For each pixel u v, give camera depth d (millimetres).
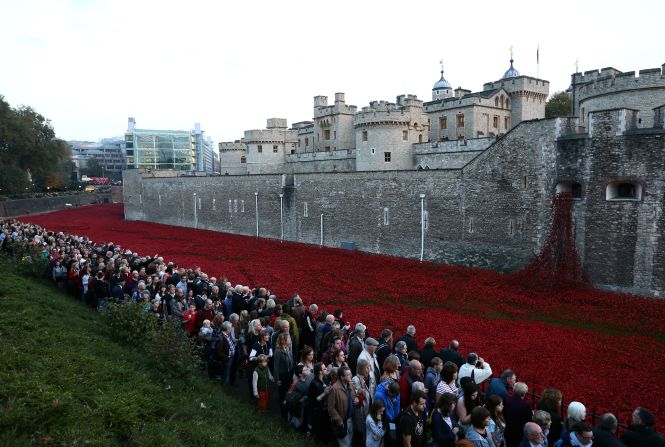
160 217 69812
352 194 41156
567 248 26375
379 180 38750
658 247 23594
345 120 62062
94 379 10352
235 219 55250
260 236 51719
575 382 14703
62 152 88938
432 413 8539
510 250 30281
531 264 27609
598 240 25578
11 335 12031
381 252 39062
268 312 14172
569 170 26594
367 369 9508
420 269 32312
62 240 28641
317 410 9734
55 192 99250
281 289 27922
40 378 9633
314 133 66688
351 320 21656
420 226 36000
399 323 21172
